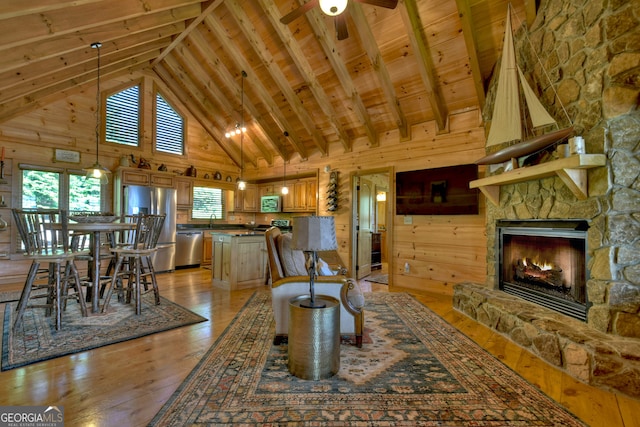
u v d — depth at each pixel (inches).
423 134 188.1
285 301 106.8
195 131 291.4
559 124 111.0
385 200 347.9
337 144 237.9
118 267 144.6
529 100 115.3
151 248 153.6
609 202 90.8
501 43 142.3
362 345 108.7
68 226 128.3
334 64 173.0
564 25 109.3
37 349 99.7
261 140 282.5
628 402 75.4
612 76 91.0
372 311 149.7
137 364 91.6
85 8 112.8
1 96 149.6
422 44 150.0
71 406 70.8
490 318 125.9
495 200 143.8
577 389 81.0
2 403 71.7
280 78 197.9
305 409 71.1
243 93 233.8
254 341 110.0
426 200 183.6
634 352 78.5
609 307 89.8
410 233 193.9
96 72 201.2
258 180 320.2
